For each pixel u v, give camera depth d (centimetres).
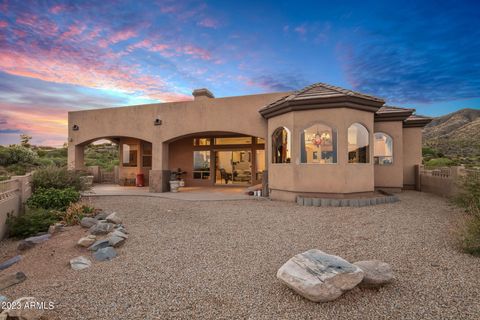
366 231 668
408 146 1647
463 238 527
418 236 615
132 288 388
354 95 1051
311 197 1121
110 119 1741
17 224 759
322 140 1105
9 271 483
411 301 332
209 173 1923
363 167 1138
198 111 1539
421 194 1400
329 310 318
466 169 1102
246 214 920
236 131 1460
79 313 323
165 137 1609
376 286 367
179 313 319
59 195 983
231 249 561
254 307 329
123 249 579
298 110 1133
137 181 1967
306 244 583
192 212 972
